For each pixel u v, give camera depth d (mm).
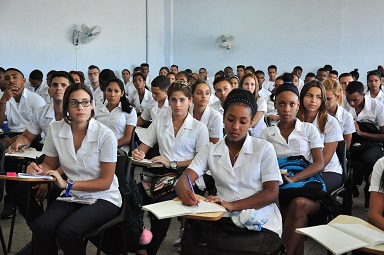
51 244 2016
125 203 2156
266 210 1933
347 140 3396
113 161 2139
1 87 5559
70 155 2162
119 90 3594
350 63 8984
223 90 4023
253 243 1711
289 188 2289
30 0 7348
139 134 3520
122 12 9156
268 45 9680
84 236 1975
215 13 10094
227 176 1976
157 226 2396
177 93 2734
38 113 3133
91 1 8422
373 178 1790
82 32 7941
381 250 1396
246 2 9758
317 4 9117
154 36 10102
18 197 2607
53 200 2371
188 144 2760
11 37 7133
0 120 3775
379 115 3822
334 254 1385
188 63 10531
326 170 2795
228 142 2045
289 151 2588
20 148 2867
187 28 10398
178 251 2785
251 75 4203
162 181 2471
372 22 8703
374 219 1689
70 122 2193
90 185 2070
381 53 8734
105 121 3605
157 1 10148
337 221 1738
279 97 2586
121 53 9227
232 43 9969
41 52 7598
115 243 2246
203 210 1717
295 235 2162
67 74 3121
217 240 1736
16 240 2871
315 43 9234
